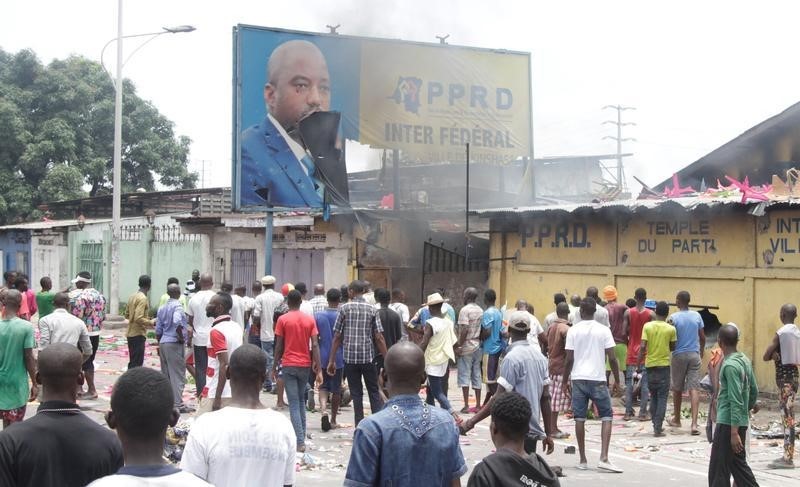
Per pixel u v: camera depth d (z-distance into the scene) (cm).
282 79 2130
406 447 449
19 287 1645
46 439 404
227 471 444
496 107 2345
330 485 915
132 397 341
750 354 1479
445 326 1280
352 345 1164
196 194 3541
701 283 1564
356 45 2200
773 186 1513
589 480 951
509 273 1964
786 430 1041
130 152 4622
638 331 1384
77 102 4450
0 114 4262
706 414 1416
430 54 2280
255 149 2105
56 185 4222
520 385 829
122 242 3259
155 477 323
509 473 435
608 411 1005
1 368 912
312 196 2142
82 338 1208
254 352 476
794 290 1423
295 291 1100
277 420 464
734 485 799
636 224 1675
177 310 1337
